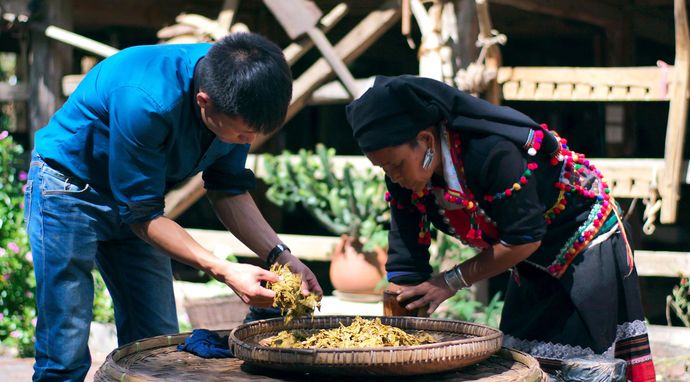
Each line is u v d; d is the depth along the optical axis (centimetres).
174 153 285
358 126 253
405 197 290
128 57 286
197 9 738
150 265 334
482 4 511
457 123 256
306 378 233
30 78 670
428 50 536
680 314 527
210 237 635
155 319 338
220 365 250
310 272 297
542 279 295
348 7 595
